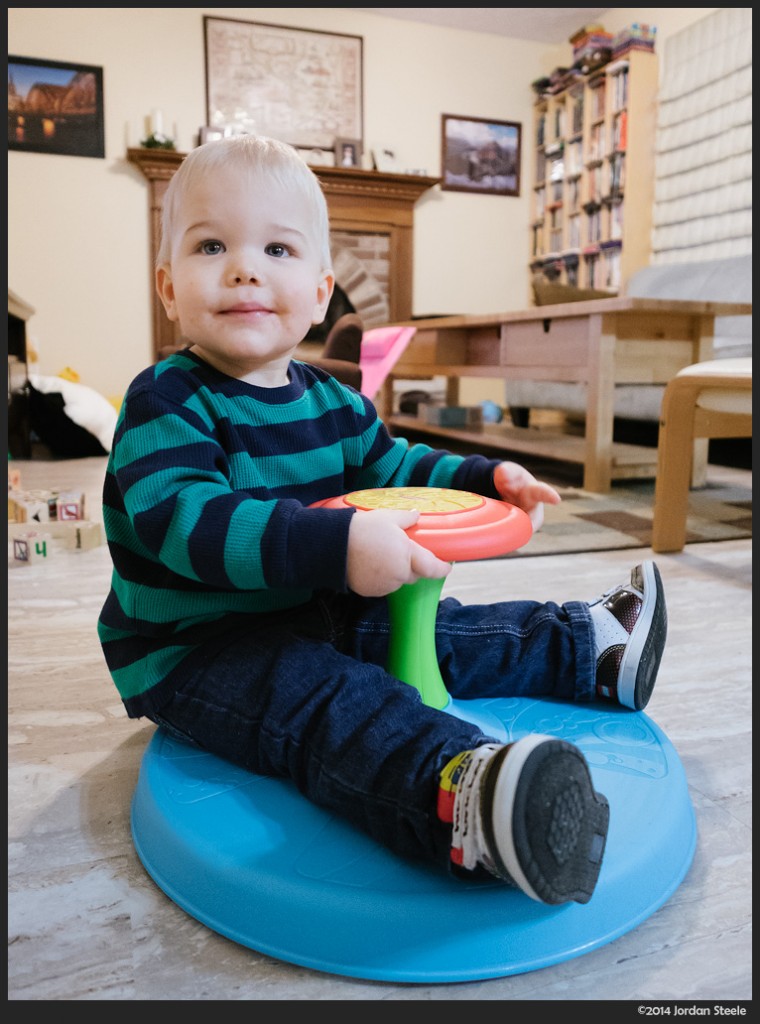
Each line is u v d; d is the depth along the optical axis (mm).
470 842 537
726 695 1009
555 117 5316
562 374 2783
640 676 838
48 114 4559
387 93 5199
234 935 582
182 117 4789
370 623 860
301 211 749
